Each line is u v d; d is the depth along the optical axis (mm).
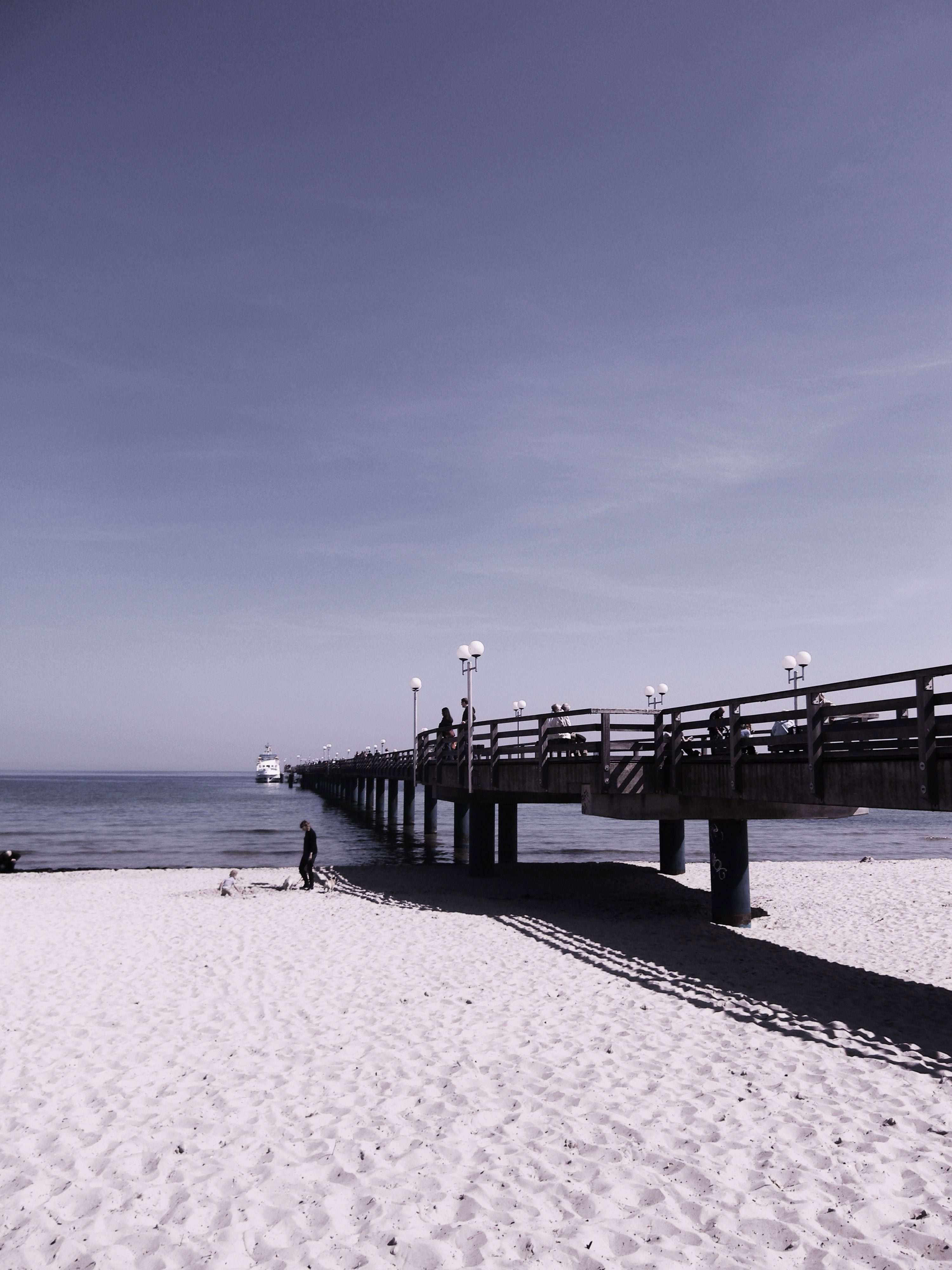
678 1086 6496
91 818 53125
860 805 8789
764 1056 7227
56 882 21000
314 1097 6340
